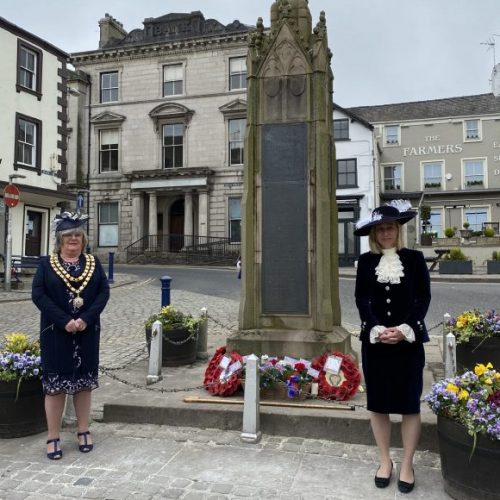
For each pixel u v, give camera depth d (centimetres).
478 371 360
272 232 592
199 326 744
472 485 328
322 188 579
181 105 3209
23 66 2136
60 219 437
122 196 3281
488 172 3834
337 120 3183
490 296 1452
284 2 630
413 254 371
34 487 364
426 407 466
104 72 3378
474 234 3144
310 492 353
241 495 349
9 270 1625
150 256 3127
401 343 355
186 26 3297
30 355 479
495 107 3881
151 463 402
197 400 501
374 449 429
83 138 3362
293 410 466
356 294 378
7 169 2039
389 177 4012
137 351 816
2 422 455
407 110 4116
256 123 604
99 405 543
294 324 579
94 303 425
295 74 598
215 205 3147
